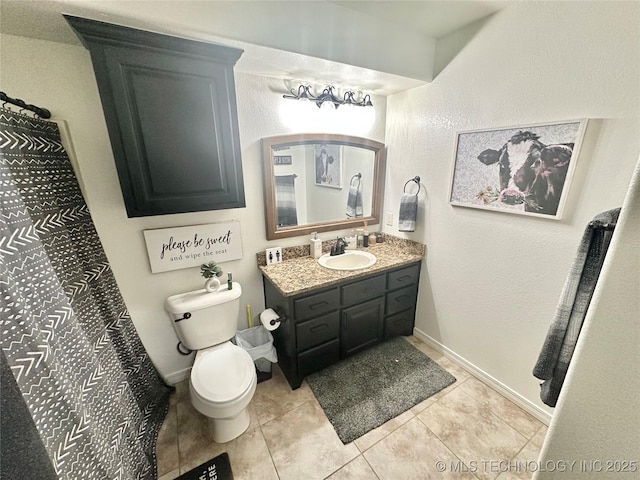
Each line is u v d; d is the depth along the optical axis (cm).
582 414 50
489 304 180
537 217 145
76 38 122
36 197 105
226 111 138
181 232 170
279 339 203
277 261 208
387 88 204
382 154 235
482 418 166
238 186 151
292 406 176
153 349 182
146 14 106
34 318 80
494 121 157
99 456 94
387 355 221
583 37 119
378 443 152
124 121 119
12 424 66
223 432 152
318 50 143
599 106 118
